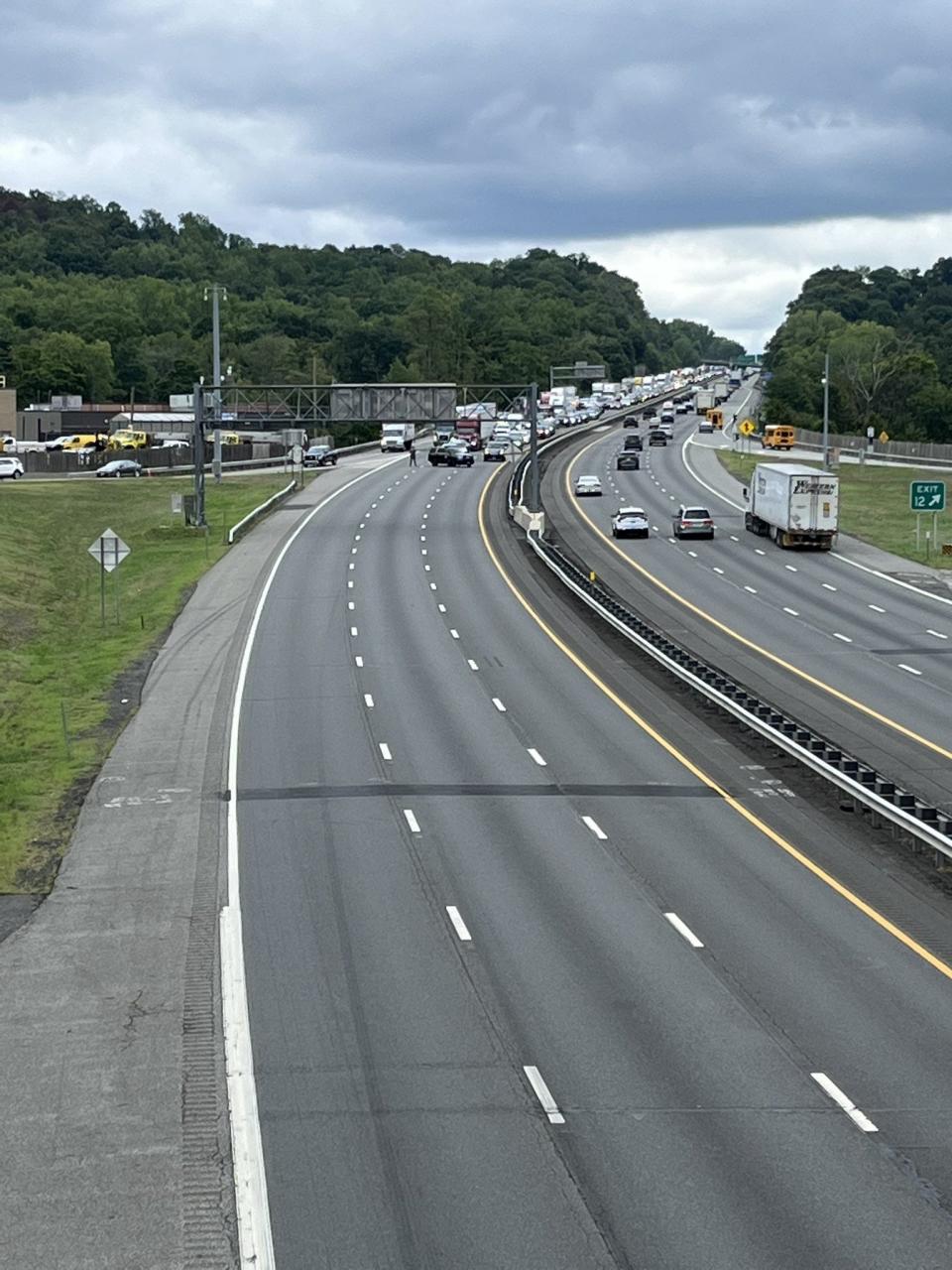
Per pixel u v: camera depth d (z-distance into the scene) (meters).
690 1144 16.81
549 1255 14.41
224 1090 18.52
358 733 40.72
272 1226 15.07
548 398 191.88
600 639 56.50
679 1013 21.05
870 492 111.62
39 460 131.12
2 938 24.69
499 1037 20.14
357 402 97.75
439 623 59.62
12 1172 16.47
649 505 105.00
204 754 38.31
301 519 95.31
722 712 43.75
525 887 27.30
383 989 22.06
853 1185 15.81
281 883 27.58
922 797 34.19
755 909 26.08
